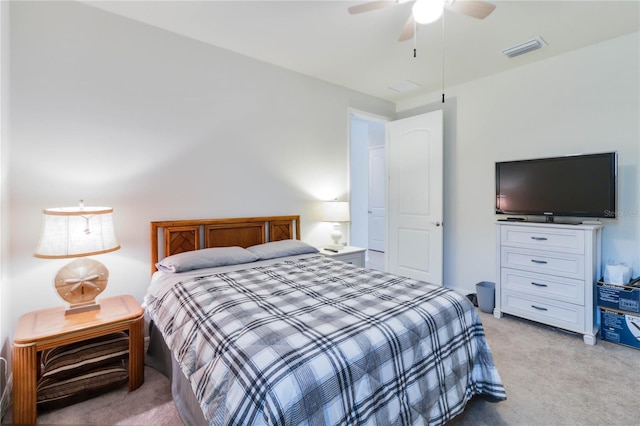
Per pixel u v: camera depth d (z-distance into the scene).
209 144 2.71
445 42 2.61
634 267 2.51
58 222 1.72
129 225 2.33
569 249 2.53
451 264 3.74
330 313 1.39
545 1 2.05
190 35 2.54
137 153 2.35
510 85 3.19
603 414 1.62
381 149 6.49
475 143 3.49
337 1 2.08
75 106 2.10
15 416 1.51
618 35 2.51
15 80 1.90
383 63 3.05
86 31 2.13
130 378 1.84
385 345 1.22
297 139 3.31
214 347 1.20
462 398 1.50
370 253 6.38
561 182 2.70
